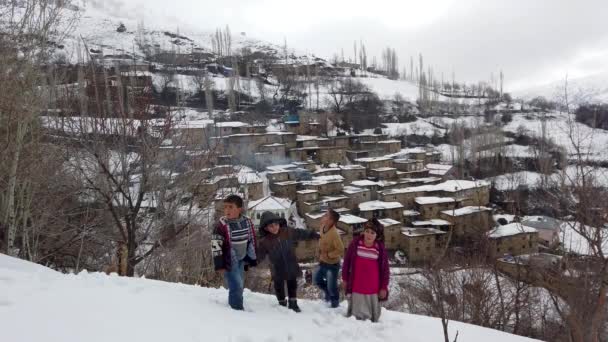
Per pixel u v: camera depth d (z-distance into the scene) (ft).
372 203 140.26
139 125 41.39
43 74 37.63
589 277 27.71
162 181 38.93
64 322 13.56
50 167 39.34
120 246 36.06
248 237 19.94
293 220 129.39
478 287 44.29
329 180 153.28
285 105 260.42
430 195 148.66
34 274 19.79
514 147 176.65
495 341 21.95
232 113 210.79
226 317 17.58
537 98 290.97
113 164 39.75
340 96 286.46
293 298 21.58
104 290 18.16
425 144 223.51
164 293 19.98
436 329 22.24
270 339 15.79
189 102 227.20
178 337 14.07
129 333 13.58
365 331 19.67
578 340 27.07
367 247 21.72
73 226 41.63
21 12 37.17
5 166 36.37
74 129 38.83
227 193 45.75
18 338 11.85
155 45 349.20
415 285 56.44
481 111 284.82
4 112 34.45
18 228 42.52
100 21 406.41
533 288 46.98
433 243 113.50
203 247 42.70
